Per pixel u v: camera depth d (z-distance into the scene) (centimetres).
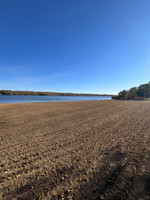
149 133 356
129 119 569
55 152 244
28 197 134
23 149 261
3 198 134
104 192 135
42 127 446
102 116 666
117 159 209
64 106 1323
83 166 191
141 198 124
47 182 156
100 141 302
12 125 477
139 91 4888
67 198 130
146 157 211
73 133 372
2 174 176
